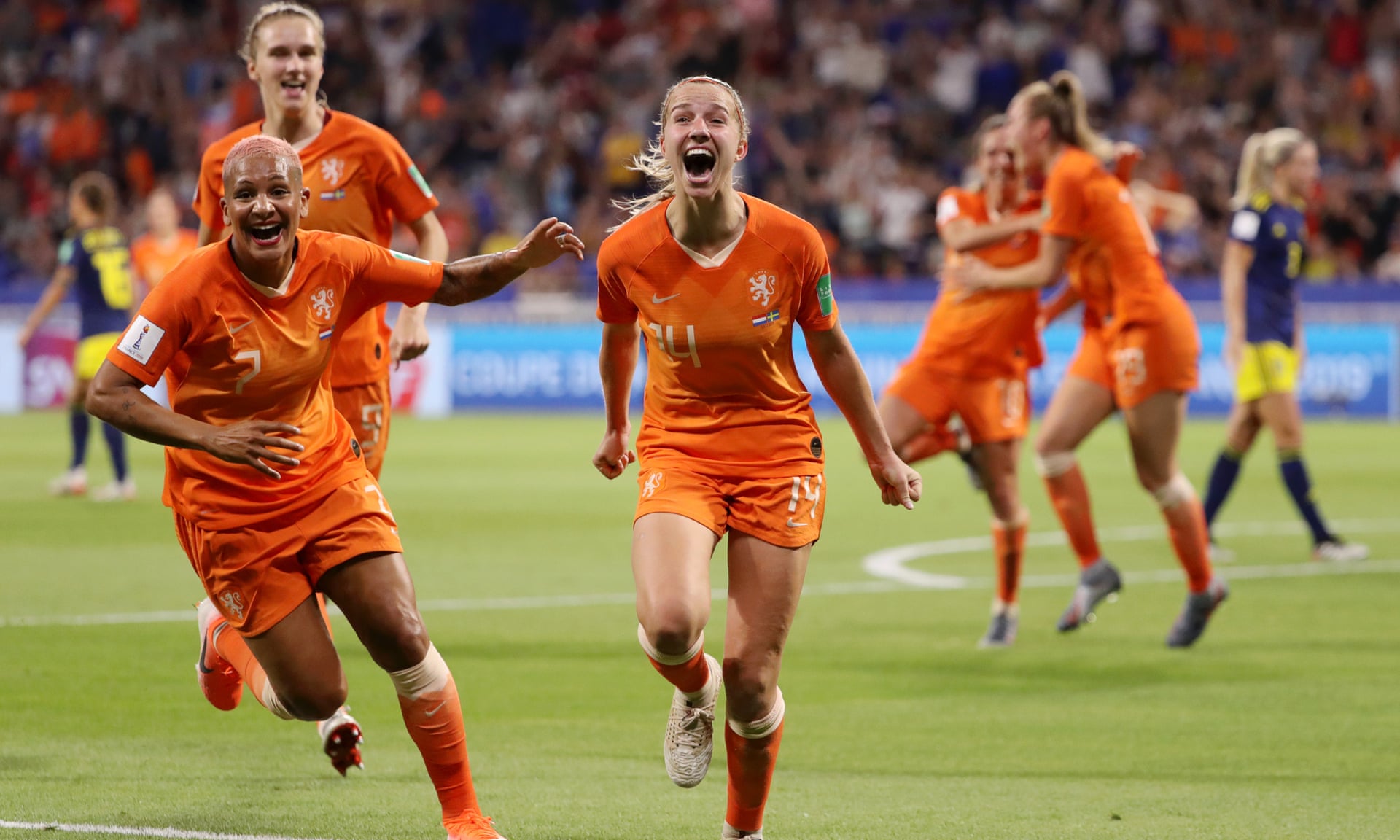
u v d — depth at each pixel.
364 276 13.23
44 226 76.81
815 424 13.68
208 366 12.74
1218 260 70.00
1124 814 14.03
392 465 46.88
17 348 67.19
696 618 12.30
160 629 22.48
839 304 64.69
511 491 40.69
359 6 86.38
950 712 18.31
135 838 12.79
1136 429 21.88
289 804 14.07
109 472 45.50
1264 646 22.25
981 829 13.55
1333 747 16.59
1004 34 80.88
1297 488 30.44
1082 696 19.12
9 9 86.12
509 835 13.37
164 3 85.56
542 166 77.06
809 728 17.50
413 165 18.02
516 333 66.12
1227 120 76.81
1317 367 63.06
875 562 29.95
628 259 13.25
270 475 12.09
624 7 86.69
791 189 74.94
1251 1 81.94
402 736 16.88
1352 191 71.56
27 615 23.47
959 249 22.59
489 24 85.88
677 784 13.42
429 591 26.17
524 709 18.20
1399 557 30.73
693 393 13.45
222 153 17.53
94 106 81.81
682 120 12.72
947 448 22.75
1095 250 21.98
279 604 12.90
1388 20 80.94
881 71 82.00
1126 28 81.06
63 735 16.58
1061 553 31.61
